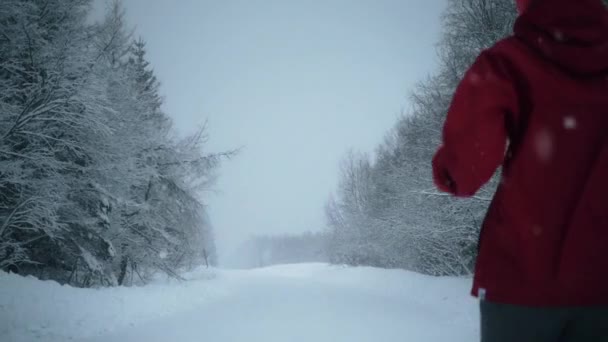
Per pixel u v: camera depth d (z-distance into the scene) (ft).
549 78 3.38
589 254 3.17
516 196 3.51
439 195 41.65
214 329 26.14
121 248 45.83
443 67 43.32
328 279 74.84
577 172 3.32
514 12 36.60
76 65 32.42
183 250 58.34
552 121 3.40
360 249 92.27
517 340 3.34
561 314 3.20
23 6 31.76
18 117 29.37
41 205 31.27
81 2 36.37
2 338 20.86
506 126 3.73
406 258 65.87
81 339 22.77
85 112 32.86
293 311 33.65
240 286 57.82
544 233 3.31
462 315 30.60
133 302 32.42
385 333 24.68
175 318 30.35
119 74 40.22
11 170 29.07
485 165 3.51
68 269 41.29
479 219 41.24
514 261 3.44
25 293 25.16
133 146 42.96
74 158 37.68
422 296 42.73
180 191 54.29
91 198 39.45
